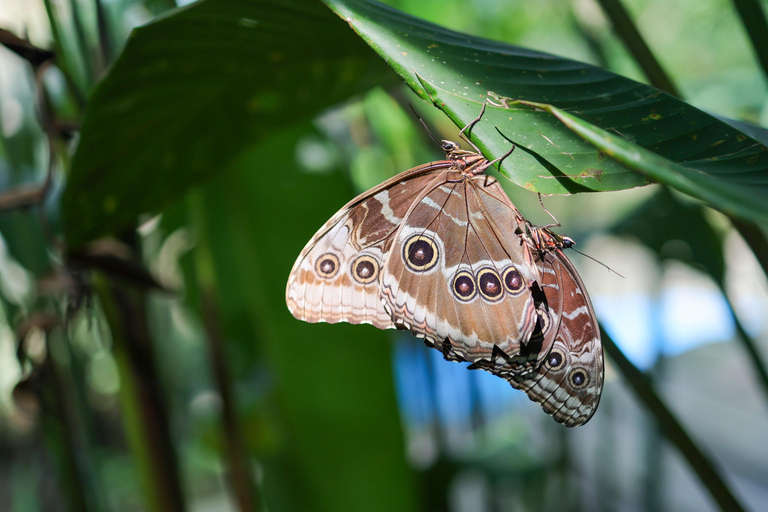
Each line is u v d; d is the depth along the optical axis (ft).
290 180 2.59
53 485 2.51
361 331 2.57
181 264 2.74
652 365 2.77
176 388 3.08
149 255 2.77
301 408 2.56
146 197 2.34
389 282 2.27
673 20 3.87
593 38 2.66
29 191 2.30
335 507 2.53
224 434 2.49
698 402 4.60
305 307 2.27
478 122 2.05
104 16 2.36
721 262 2.48
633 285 3.87
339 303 2.27
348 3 2.07
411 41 2.06
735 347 4.97
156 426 2.41
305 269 2.26
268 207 2.58
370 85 2.39
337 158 2.61
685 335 5.14
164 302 2.84
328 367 2.57
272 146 2.59
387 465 2.54
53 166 2.30
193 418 3.06
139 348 2.40
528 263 2.25
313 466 2.55
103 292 2.38
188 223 2.71
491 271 2.26
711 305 5.06
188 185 2.37
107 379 3.54
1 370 2.88
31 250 2.48
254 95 2.30
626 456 3.27
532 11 3.67
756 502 3.51
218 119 2.31
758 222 1.40
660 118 2.06
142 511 3.46
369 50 2.27
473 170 2.27
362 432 2.55
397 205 2.27
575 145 2.05
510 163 2.04
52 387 2.40
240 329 2.75
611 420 2.98
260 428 2.68
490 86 2.06
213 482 4.30
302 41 2.23
